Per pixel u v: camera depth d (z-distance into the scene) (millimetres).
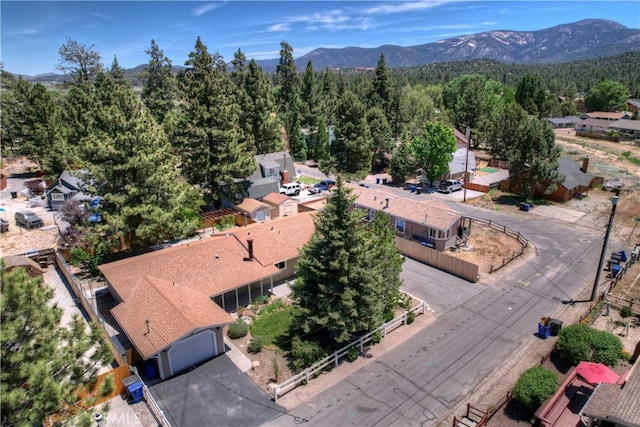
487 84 139750
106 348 15969
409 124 88875
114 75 90625
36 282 14148
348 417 20109
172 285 27906
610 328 27531
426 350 25484
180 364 23391
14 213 50156
